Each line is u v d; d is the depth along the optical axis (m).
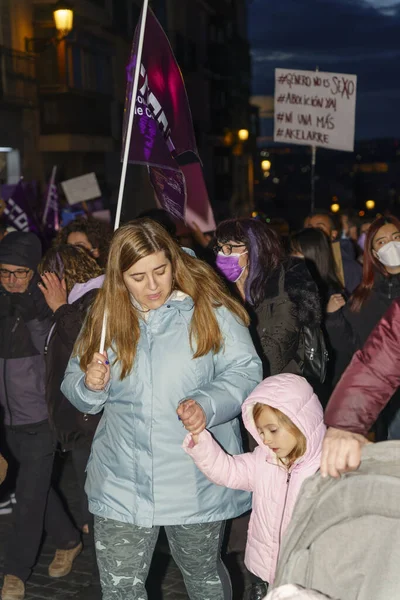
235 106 48.34
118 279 3.31
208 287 3.41
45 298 4.66
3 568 4.93
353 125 10.26
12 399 4.70
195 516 3.34
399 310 2.33
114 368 3.37
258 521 3.33
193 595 3.51
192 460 3.34
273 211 65.62
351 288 7.98
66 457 7.25
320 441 3.17
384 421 5.22
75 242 5.95
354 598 2.15
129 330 3.32
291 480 3.22
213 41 44.41
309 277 4.41
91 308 3.46
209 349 3.34
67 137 26.55
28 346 4.73
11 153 25.20
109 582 3.40
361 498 2.15
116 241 3.28
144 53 3.60
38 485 4.73
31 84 25.77
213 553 3.45
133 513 3.33
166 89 3.70
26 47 25.48
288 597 2.08
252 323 4.35
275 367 4.30
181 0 38.75
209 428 3.39
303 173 67.31
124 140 3.54
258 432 3.29
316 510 2.24
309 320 4.32
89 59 28.41
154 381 3.31
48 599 4.66
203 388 3.31
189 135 3.82
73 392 3.45
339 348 5.47
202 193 8.57
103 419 3.47
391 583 2.06
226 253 4.42
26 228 9.77
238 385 3.34
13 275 4.73
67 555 4.98
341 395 2.32
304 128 10.40
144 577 3.42
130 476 3.35
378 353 2.32
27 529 4.71
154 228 3.29
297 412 3.12
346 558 2.16
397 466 2.18
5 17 24.52
